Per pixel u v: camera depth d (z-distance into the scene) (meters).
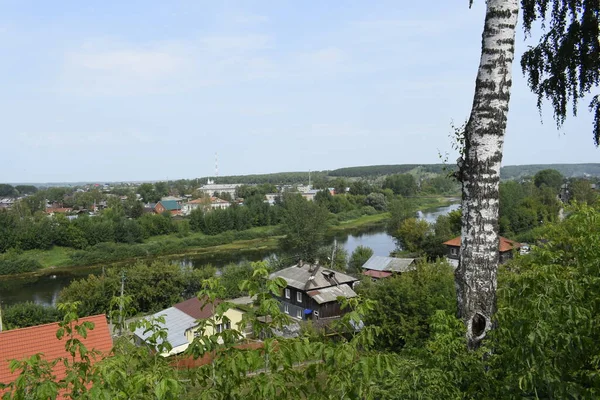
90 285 32.16
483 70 5.42
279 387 3.12
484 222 5.36
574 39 8.30
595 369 3.35
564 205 7.97
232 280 34.34
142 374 2.87
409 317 16.61
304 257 46.47
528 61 9.27
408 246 47.62
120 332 4.13
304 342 3.19
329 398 3.19
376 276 37.34
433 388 3.65
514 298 4.02
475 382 3.79
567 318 3.54
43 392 2.70
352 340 3.25
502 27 5.30
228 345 3.41
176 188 171.12
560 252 5.25
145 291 33.41
